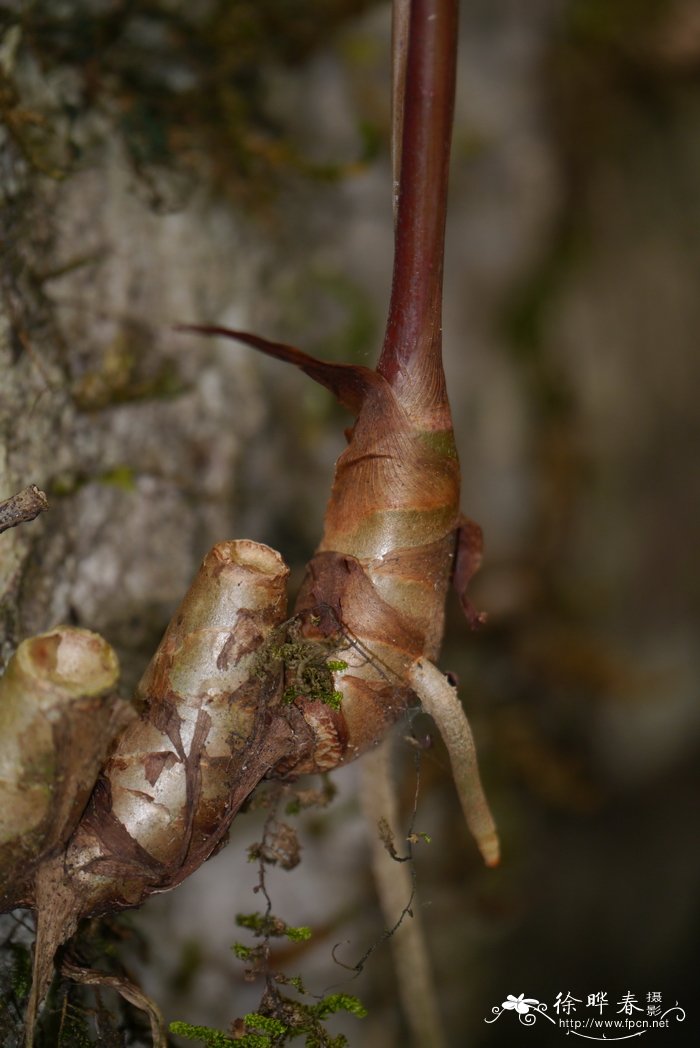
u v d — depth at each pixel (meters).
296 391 0.49
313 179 0.47
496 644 0.62
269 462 0.47
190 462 0.44
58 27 0.42
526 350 0.64
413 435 0.35
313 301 0.52
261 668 0.35
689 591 0.74
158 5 0.43
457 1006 0.53
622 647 0.68
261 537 0.46
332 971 0.46
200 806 0.35
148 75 0.44
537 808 0.60
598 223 0.68
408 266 0.35
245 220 0.47
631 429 0.71
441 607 0.36
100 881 0.35
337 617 0.35
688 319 0.74
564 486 0.65
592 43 0.64
